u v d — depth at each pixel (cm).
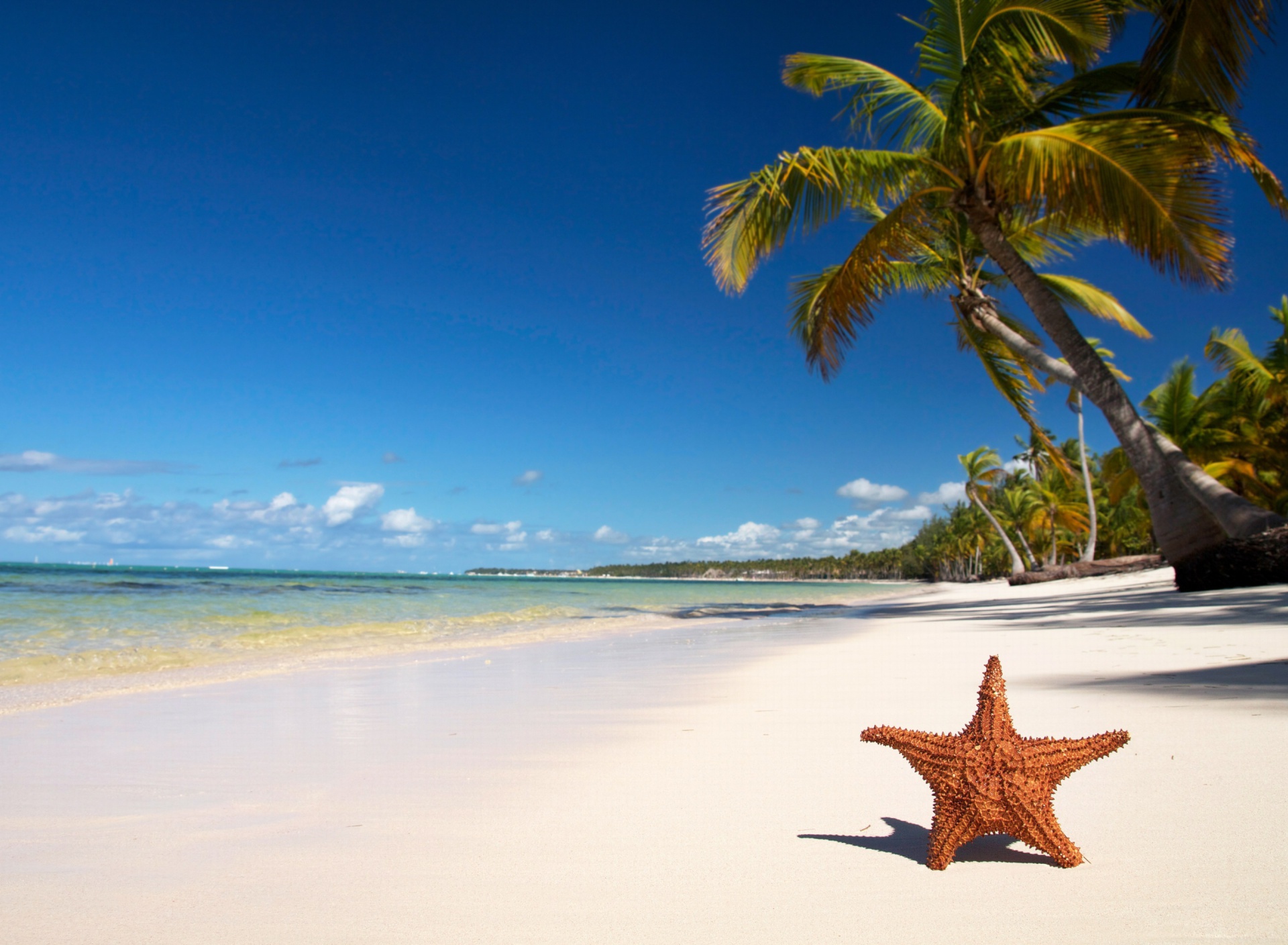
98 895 188
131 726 467
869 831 219
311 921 168
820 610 2425
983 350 1888
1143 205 1177
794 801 255
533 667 792
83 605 1961
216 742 412
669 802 260
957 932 149
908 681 563
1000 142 1278
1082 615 1201
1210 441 2784
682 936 153
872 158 1339
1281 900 157
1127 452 1385
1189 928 145
